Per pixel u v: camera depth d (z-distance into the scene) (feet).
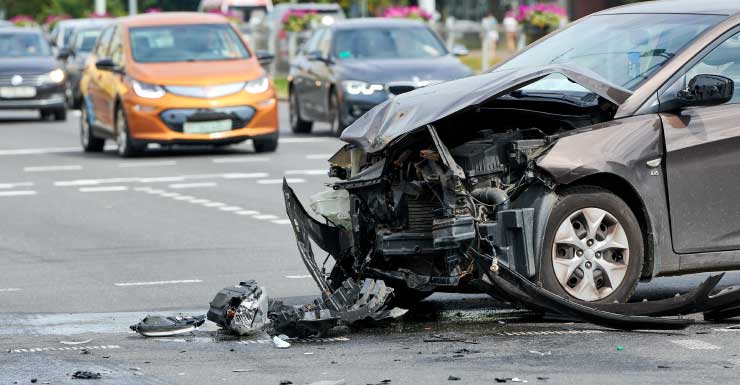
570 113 73.72
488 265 68.85
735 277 86.99
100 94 187.62
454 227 68.59
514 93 76.07
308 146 191.83
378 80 189.78
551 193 70.33
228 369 61.87
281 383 58.44
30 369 62.75
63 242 109.81
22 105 254.06
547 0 393.29
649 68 74.59
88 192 144.36
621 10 82.43
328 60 199.62
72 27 345.31
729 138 72.79
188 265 96.48
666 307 69.62
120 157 183.11
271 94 181.68
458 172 68.80
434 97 72.08
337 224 76.33
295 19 366.22
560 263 70.49
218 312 70.18
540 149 70.49
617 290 71.51
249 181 150.92
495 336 68.64
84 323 75.41
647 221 71.87
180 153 186.91
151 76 178.81
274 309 72.69
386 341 67.97
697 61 73.72
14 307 81.41
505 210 69.62
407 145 72.33
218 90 178.40
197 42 186.09
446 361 62.44
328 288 73.67
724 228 73.20
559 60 78.84
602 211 71.05
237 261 97.91
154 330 70.38
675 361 61.72
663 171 71.87
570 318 69.56
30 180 156.76
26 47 265.34
